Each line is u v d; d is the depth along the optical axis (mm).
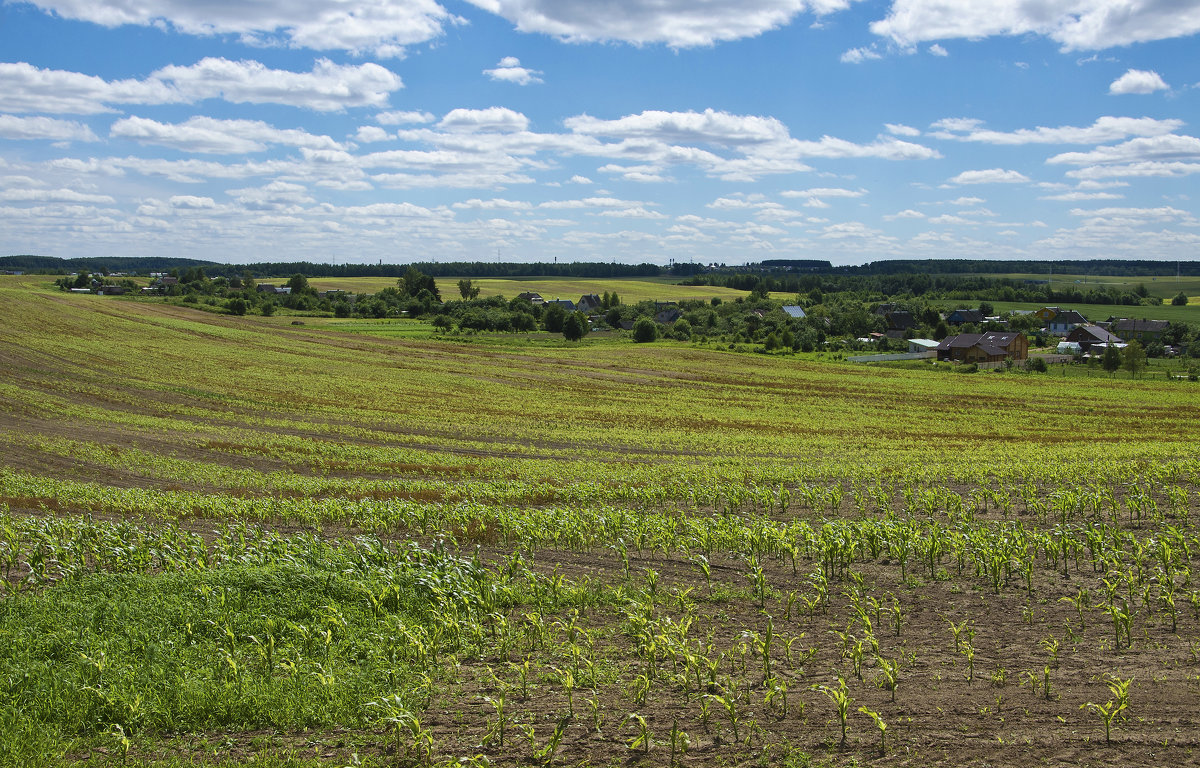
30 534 17703
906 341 128250
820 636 12094
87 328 88375
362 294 176500
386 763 8375
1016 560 14375
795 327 127688
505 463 36562
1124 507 20656
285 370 72562
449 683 10445
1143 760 7785
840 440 46500
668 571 16297
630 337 125312
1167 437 49188
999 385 76375
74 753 8633
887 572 15602
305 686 9984
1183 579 13758
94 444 37969
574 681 10281
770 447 43250
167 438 41031
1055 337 138750
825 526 16875
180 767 8305
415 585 14008
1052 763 7832
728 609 13570
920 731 8664
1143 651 10648
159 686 9930
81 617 12109
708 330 135875
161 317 106062
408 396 61875
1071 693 9422
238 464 35688
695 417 55625
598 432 48219
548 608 13672
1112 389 74188
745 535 17406
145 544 16703
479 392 65562
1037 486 25828
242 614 12312
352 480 31875
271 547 16312
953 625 12227
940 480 28641
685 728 9023
